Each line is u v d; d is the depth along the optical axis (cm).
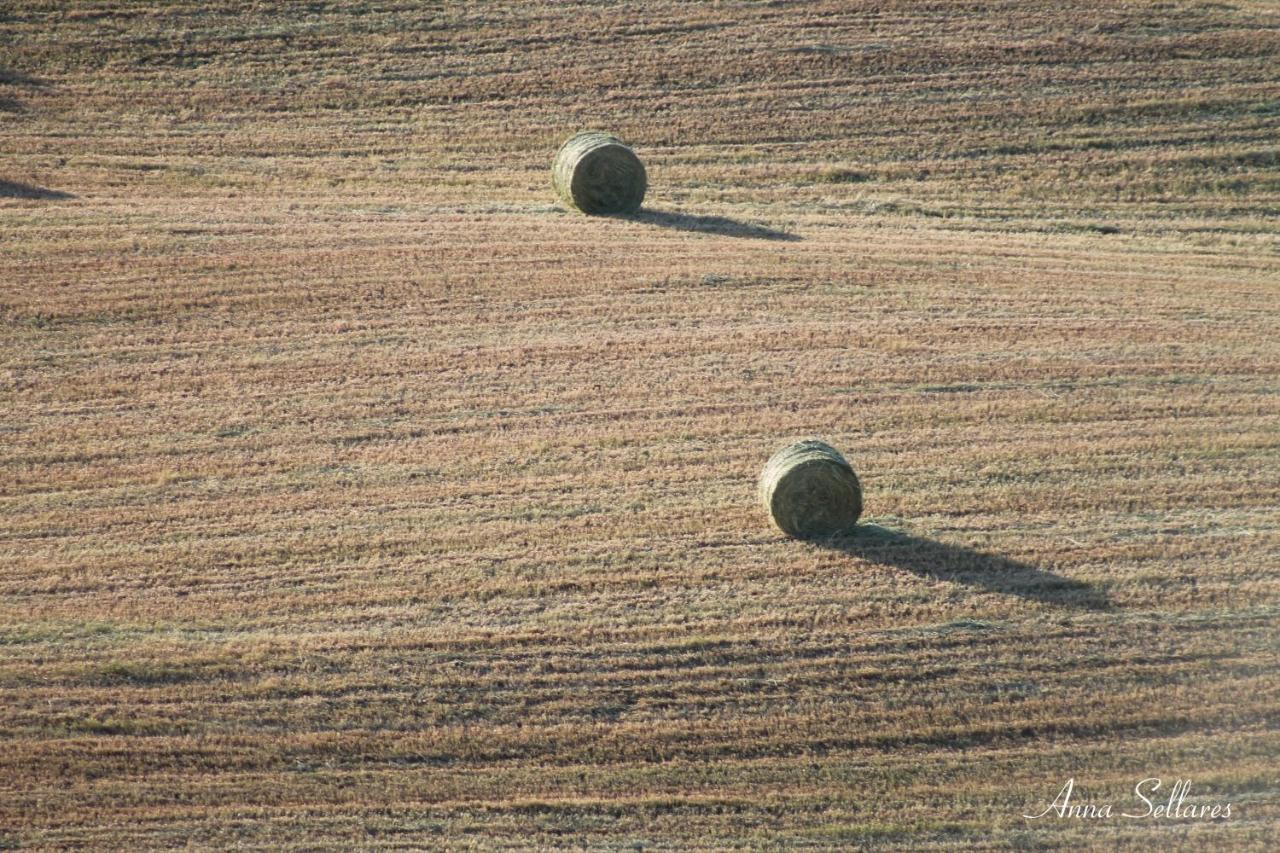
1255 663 5744
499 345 8188
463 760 5541
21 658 5941
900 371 7838
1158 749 5441
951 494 6838
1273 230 10019
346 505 6881
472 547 6569
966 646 5894
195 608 6222
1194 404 7506
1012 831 5200
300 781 5475
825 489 6456
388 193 10350
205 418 7562
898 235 9744
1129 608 6053
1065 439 7231
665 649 5950
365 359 8075
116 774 5491
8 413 7575
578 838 5250
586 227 9681
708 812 5319
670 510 6781
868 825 5244
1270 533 6475
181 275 8856
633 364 7962
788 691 5744
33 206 9675
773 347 8100
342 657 5947
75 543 6650
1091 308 8569
